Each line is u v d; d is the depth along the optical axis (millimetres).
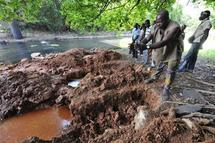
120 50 6617
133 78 3436
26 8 2729
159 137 1996
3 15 2549
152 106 2746
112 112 3047
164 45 2232
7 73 4562
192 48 3404
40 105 4090
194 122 2059
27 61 5535
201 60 4645
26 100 3990
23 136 3203
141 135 2094
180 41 2346
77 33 11930
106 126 2959
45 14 11625
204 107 2365
